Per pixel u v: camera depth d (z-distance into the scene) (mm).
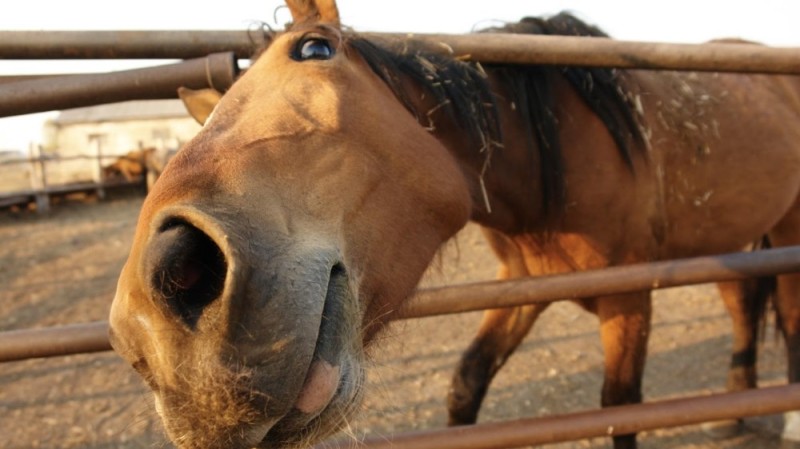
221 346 886
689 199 2365
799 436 2982
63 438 3512
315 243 1082
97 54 1717
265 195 1047
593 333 4566
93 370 4453
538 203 2072
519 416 3480
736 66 1773
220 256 953
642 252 2240
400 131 1429
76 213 11195
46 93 1667
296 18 1583
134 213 10992
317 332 991
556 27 2057
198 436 926
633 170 2121
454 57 1782
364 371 1135
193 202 934
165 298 852
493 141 1817
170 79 1704
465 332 4750
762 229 2697
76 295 6371
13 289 6621
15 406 3928
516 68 1971
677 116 2305
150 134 24359
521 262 2391
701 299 5125
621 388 2244
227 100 1263
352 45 1528
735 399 1925
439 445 1813
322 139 1233
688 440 3148
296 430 1005
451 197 1516
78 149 24156
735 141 2459
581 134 2062
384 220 1320
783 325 3059
